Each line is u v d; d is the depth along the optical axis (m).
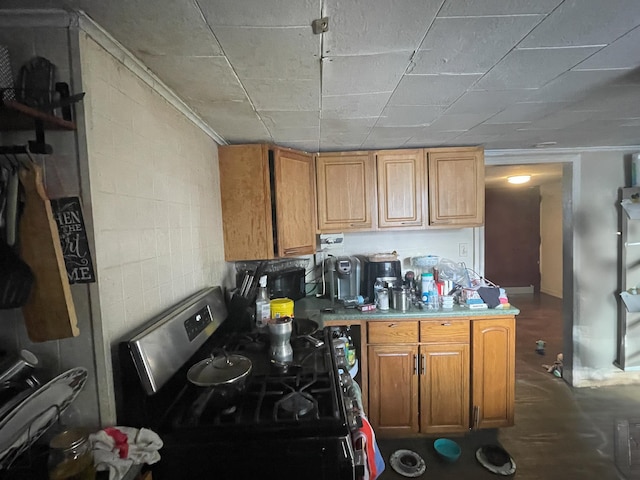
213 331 1.51
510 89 1.41
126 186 1.06
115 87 1.01
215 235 1.95
